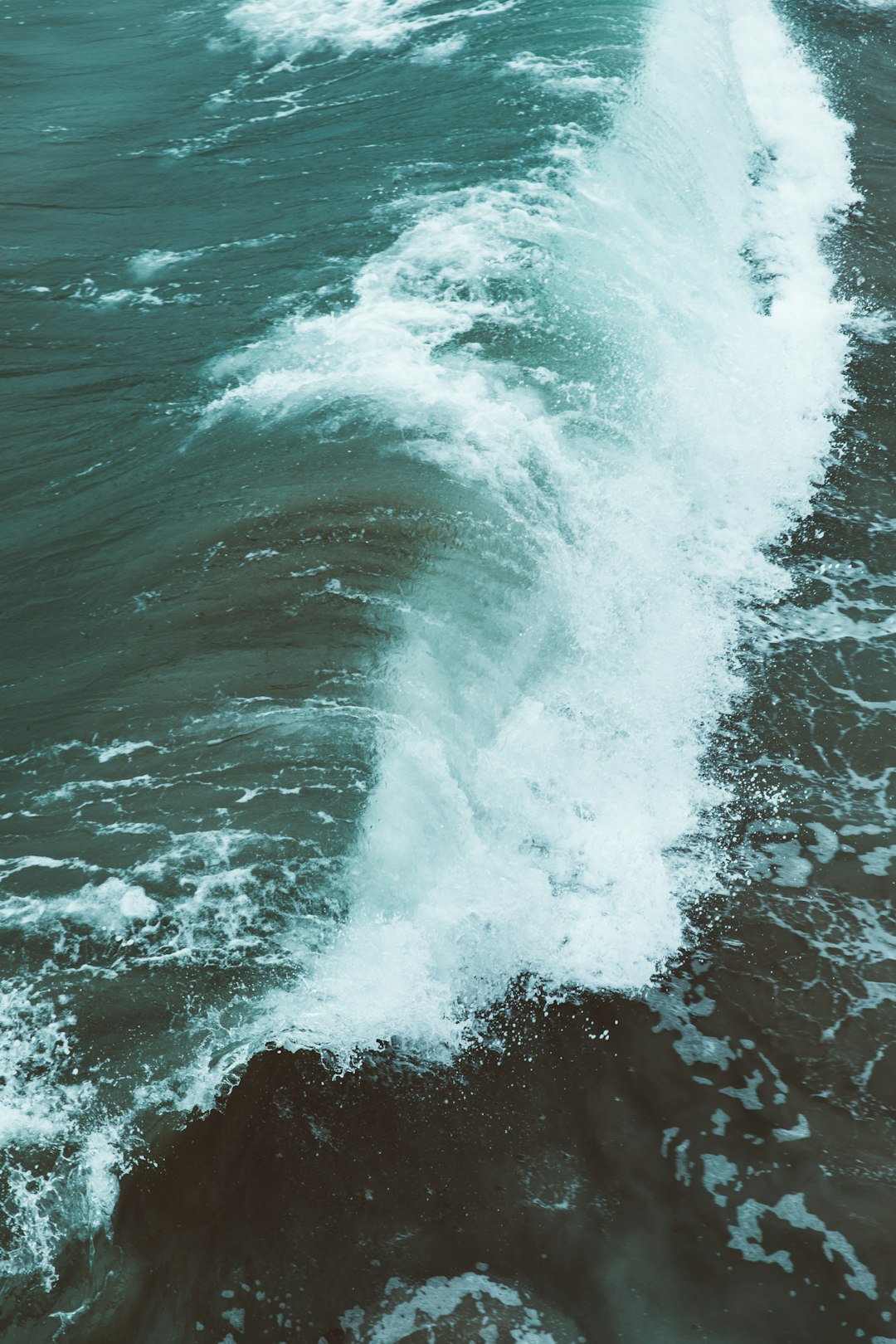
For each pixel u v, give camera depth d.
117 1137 4.81
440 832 6.10
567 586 7.80
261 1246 4.59
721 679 7.67
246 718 6.56
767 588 8.44
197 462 8.51
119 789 6.20
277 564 7.54
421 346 9.68
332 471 8.30
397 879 5.83
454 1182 4.88
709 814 6.75
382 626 7.12
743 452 9.50
